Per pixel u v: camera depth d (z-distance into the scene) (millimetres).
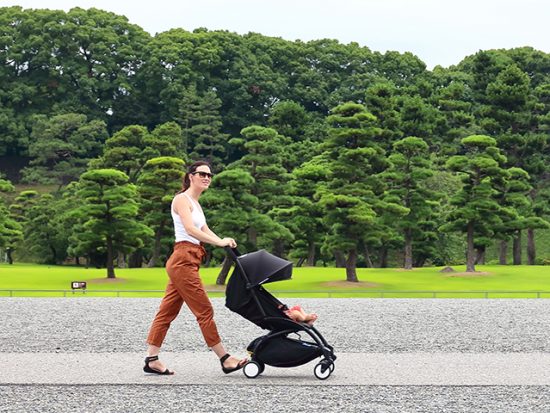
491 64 82312
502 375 7234
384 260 59062
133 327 12242
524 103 69125
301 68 109188
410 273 47156
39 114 98750
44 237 66812
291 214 52219
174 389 6500
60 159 94625
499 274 45938
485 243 50750
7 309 15852
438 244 60219
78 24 108000
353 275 41594
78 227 46250
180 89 100438
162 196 51469
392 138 69125
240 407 5785
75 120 90938
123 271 47000
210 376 7164
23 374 7254
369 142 45469
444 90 74938
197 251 7148
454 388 6566
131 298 19859
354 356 8664
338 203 42031
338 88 107938
